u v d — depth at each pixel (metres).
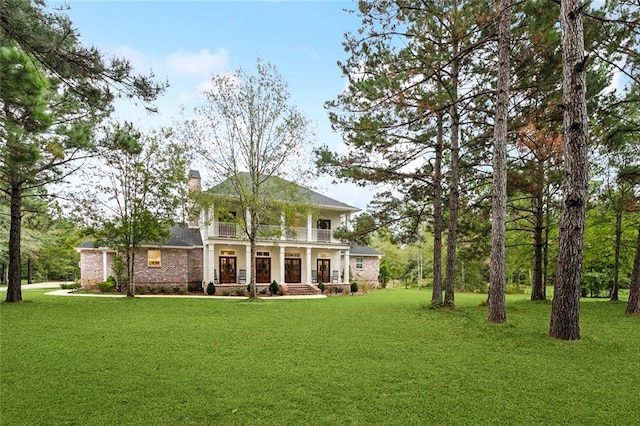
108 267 23.78
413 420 3.60
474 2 10.30
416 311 11.99
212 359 5.85
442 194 15.25
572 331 6.88
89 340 7.30
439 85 12.26
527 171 13.08
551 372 5.11
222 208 16.50
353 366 5.45
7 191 14.43
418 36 10.88
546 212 15.79
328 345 6.88
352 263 31.12
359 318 10.52
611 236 16.48
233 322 9.82
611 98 12.06
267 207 16.95
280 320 10.19
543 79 11.29
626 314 10.77
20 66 5.21
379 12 11.02
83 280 23.69
